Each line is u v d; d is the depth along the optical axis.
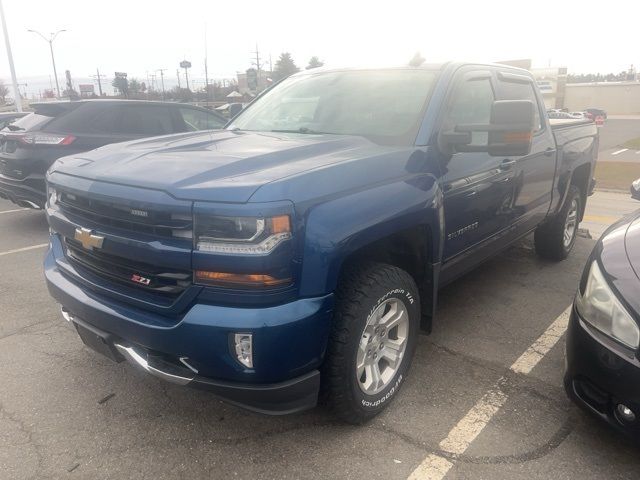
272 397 2.31
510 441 2.71
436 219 2.96
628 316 2.32
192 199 2.18
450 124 3.34
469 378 3.30
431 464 2.54
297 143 2.99
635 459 2.58
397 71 3.69
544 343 3.79
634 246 2.64
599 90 66.44
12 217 7.96
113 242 2.43
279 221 2.15
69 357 3.55
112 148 3.12
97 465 2.54
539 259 5.73
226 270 2.15
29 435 2.75
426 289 3.15
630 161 18.64
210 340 2.20
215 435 2.76
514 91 4.30
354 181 2.53
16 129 6.80
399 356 2.96
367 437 2.74
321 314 2.32
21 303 4.48
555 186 4.89
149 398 3.09
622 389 2.31
